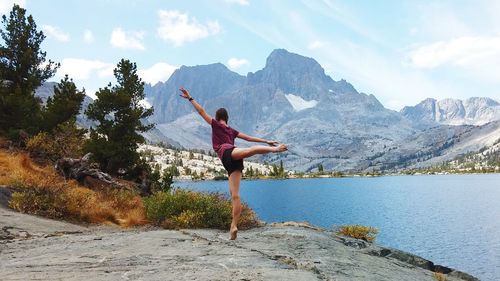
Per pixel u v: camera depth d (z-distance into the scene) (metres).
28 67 37.59
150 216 18.53
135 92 37.91
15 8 37.34
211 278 6.72
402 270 11.95
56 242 11.09
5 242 11.16
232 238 6.92
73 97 37.59
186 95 7.21
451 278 14.73
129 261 8.11
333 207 117.50
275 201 137.25
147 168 36.34
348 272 9.01
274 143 7.09
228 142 7.09
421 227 79.94
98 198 22.75
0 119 33.44
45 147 30.55
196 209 17.39
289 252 10.27
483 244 61.94
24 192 18.09
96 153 33.88
